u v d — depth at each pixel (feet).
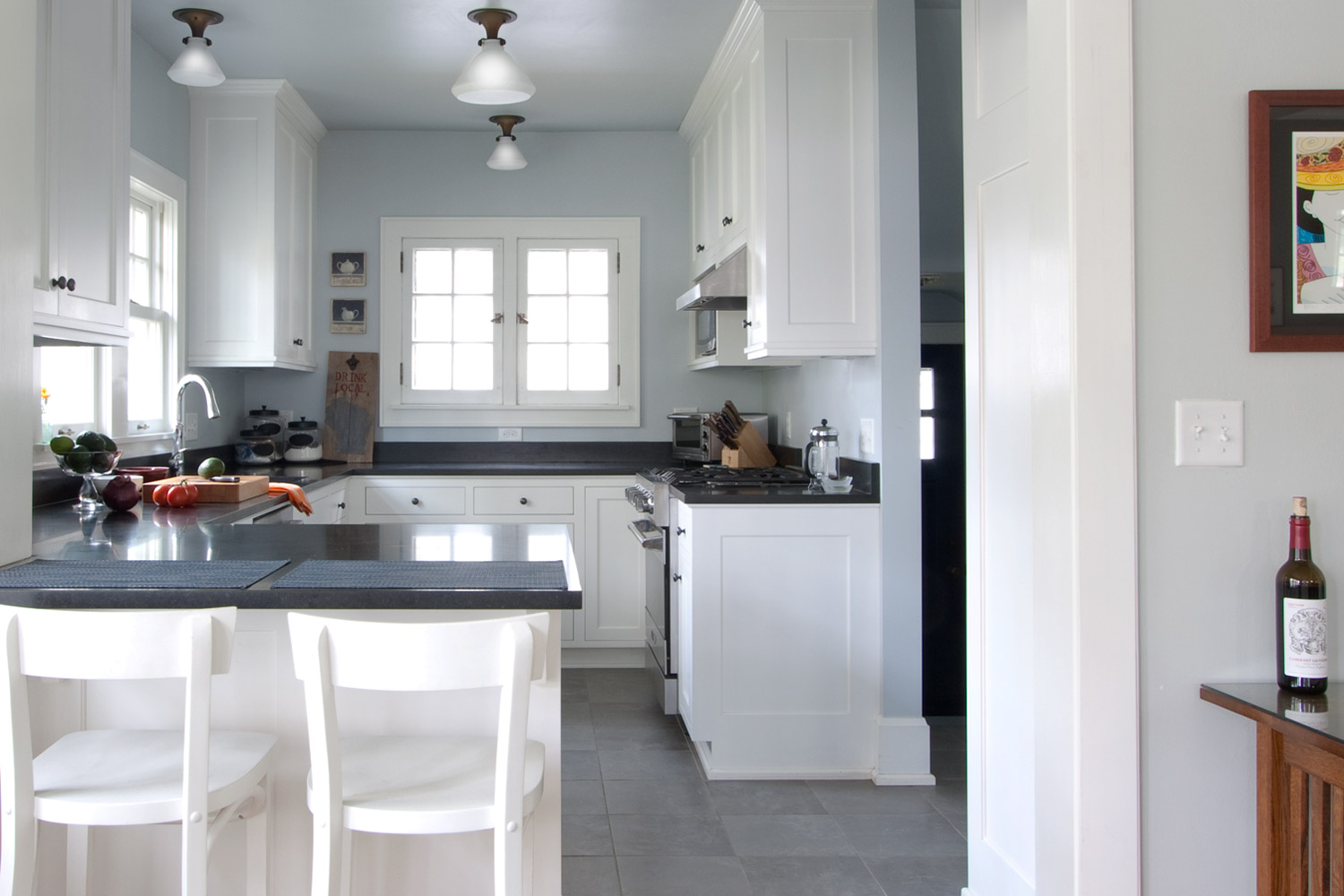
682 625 12.38
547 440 18.04
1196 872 5.71
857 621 11.18
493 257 17.85
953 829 9.78
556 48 13.70
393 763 5.97
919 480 11.07
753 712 11.15
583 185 17.88
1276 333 5.68
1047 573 5.90
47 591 6.26
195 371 15.07
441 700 6.76
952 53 12.11
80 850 6.27
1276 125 5.67
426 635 5.19
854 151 11.26
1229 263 5.72
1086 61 5.57
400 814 5.31
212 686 6.71
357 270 17.65
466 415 17.84
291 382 17.65
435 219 17.72
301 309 16.48
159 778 5.67
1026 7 6.86
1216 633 5.72
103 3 9.36
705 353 16.33
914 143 11.02
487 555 7.78
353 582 6.57
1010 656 7.29
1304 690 5.45
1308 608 5.46
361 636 5.20
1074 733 5.62
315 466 16.85
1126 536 5.59
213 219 14.79
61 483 11.31
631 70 14.60
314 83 15.11
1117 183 5.57
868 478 11.42
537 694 6.72
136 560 7.41
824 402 13.50
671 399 18.03
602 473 16.12
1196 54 5.70
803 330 11.23
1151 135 5.68
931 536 13.51
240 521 10.53
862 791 10.79
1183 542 5.70
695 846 9.36
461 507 16.07
